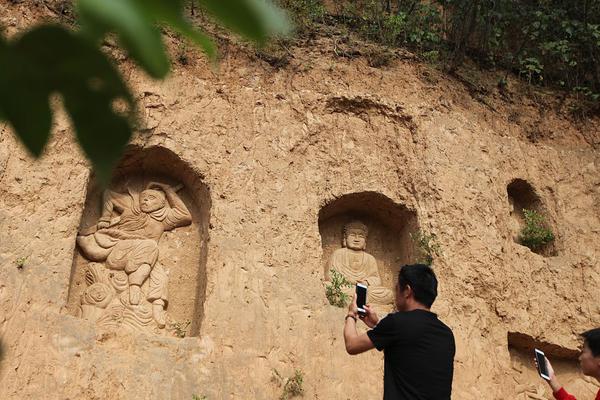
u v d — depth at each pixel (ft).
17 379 16.49
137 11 2.88
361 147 23.97
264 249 20.86
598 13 30.17
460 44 27.76
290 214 21.79
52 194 19.42
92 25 2.82
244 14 2.95
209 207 21.31
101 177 3.00
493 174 25.20
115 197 21.52
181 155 21.56
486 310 22.18
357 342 12.68
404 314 12.37
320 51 25.85
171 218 21.61
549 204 26.03
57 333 17.49
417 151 24.35
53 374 16.88
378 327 12.40
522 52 29.14
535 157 26.84
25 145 2.91
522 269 23.67
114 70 2.96
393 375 12.16
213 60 3.44
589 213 26.37
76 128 2.97
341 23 28.12
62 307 17.98
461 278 22.30
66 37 2.86
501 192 25.00
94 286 19.72
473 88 27.55
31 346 17.04
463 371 20.63
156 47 2.94
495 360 21.36
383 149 24.17
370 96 24.79
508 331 22.27
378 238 24.07
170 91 22.21
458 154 24.93
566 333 23.09
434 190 23.62
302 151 23.15
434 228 22.94
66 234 19.10
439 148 24.67
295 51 25.46
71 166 20.03
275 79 24.26
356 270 22.63
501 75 28.89
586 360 13.38
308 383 19.08
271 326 19.61
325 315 20.30
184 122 22.06
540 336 22.63
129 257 20.44
